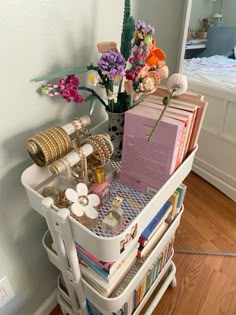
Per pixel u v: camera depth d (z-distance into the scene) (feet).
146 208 2.01
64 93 2.29
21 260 2.87
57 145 2.12
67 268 2.43
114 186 2.64
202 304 3.75
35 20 2.04
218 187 5.97
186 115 2.24
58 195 2.17
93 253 1.94
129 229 1.86
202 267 4.27
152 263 2.86
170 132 2.12
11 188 2.42
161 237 2.90
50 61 2.30
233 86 5.27
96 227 2.14
